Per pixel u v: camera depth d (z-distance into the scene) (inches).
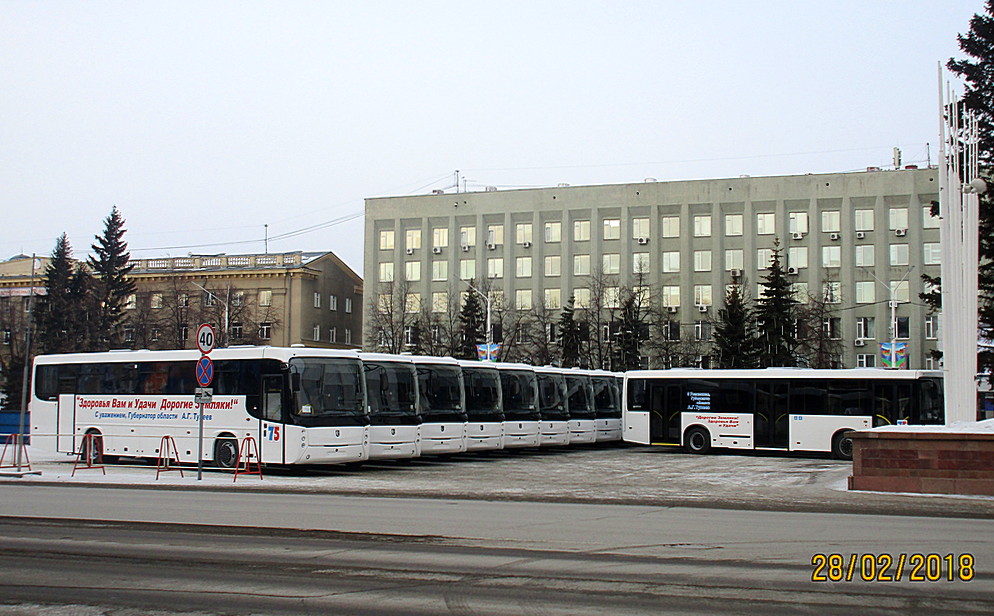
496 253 3218.5
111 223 3120.1
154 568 434.0
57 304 2915.8
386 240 3339.1
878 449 848.9
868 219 2871.6
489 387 1286.9
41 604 359.3
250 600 364.8
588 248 3125.0
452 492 833.5
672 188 3038.9
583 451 1566.2
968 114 1045.2
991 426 852.6
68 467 1112.2
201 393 941.2
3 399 2652.6
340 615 340.2
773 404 1364.4
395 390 1094.4
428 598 368.2
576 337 2642.7
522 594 375.9
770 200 2947.8
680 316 2989.7
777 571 429.7
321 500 772.0
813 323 2549.2
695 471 1108.5
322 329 3398.1
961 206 1022.4
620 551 490.6
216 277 3307.1
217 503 738.2
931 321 2795.3
